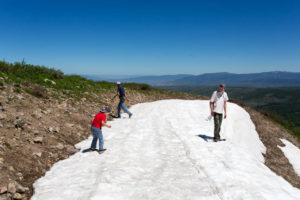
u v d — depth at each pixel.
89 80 21.75
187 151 7.60
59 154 6.77
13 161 5.21
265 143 14.28
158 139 9.20
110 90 20.44
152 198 4.30
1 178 4.40
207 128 11.47
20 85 10.83
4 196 4.02
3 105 7.68
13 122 6.84
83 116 10.89
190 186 4.91
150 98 24.56
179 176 5.50
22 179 4.85
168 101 21.83
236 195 4.41
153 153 7.41
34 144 6.54
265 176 5.58
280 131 19.50
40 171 5.52
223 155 7.11
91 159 6.61
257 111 24.75
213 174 5.55
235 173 5.56
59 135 7.96
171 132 10.47
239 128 13.95
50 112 9.34
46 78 14.41
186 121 13.12
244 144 11.39
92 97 15.12
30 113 8.22
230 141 9.12
